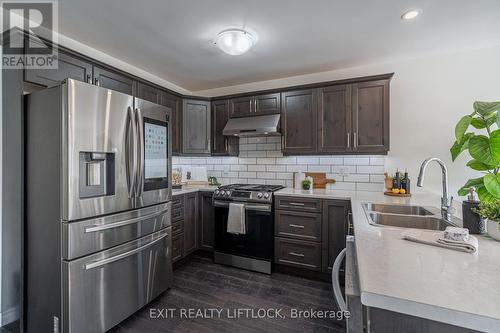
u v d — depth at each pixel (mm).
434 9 1885
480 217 1182
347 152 2756
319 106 2869
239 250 2855
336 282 869
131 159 1858
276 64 2914
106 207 1695
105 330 1693
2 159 1771
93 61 2197
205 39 2322
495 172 1210
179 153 3277
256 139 3541
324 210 2549
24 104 1684
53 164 1549
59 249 1525
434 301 588
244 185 3291
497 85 2504
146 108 2043
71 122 1504
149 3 1785
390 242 1029
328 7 1848
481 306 566
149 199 2057
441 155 2693
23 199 1680
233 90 3711
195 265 2939
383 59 2811
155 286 2119
